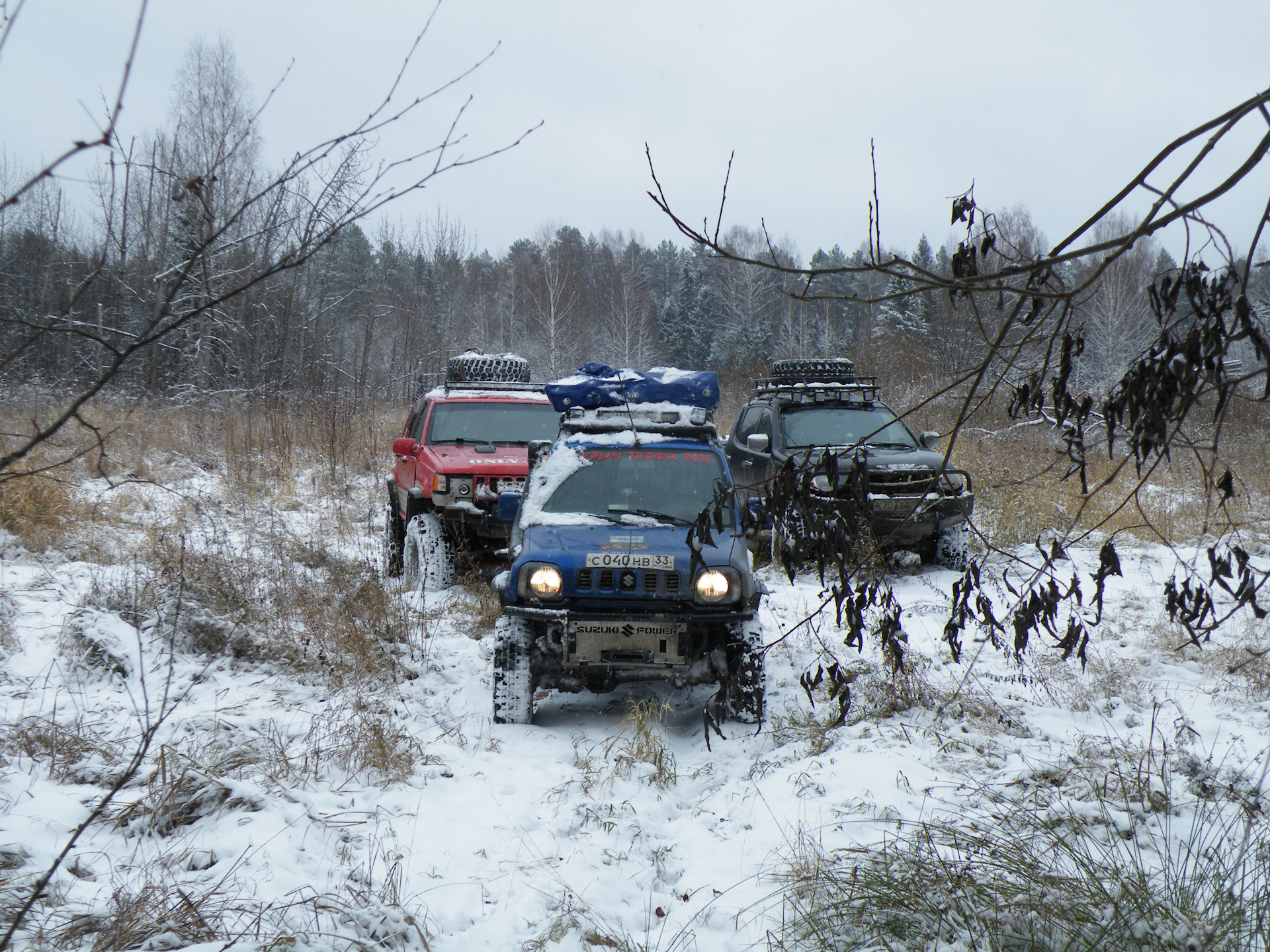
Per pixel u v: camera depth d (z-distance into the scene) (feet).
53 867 7.09
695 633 16.93
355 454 49.24
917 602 25.27
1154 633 21.63
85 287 5.91
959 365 57.21
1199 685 18.49
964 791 13.44
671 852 12.19
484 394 32.68
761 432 34.65
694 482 19.47
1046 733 16.08
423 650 20.98
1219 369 5.90
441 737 16.20
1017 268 5.26
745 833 12.69
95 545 27.73
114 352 5.83
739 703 17.03
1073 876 10.40
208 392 54.80
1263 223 5.19
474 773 14.61
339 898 10.39
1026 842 11.32
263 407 53.31
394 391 82.74
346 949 9.21
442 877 11.24
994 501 33.65
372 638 20.80
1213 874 10.36
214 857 11.27
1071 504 35.12
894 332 73.82
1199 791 13.11
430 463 28.27
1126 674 18.81
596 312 177.58
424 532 27.63
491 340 153.17
